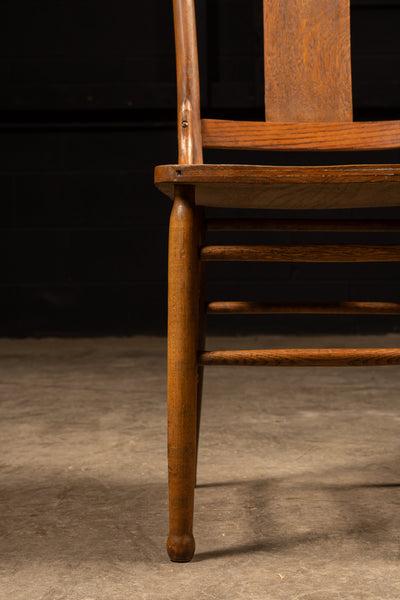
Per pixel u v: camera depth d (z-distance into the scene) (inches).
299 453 52.9
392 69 139.4
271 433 60.1
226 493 42.8
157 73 140.4
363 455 52.1
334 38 39.6
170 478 32.0
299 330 138.2
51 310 140.9
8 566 32.0
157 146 140.2
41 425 64.4
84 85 139.0
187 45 37.9
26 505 41.1
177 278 31.0
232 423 64.4
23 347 128.6
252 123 38.5
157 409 71.7
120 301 140.9
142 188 140.2
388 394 79.6
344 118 39.4
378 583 29.6
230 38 140.6
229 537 35.3
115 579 30.3
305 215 138.7
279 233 135.3
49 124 139.6
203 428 62.3
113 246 140.7
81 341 136.9
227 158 138.7
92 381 90.3
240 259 32.4
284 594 28.5
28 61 140.5
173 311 31.2
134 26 140.3
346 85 39.4
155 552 33.5
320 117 39.2
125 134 140.1
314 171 28.5
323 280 137.5
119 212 140.6
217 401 76.0
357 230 40.3
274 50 39.4
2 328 141.3
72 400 77.2
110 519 38.5
